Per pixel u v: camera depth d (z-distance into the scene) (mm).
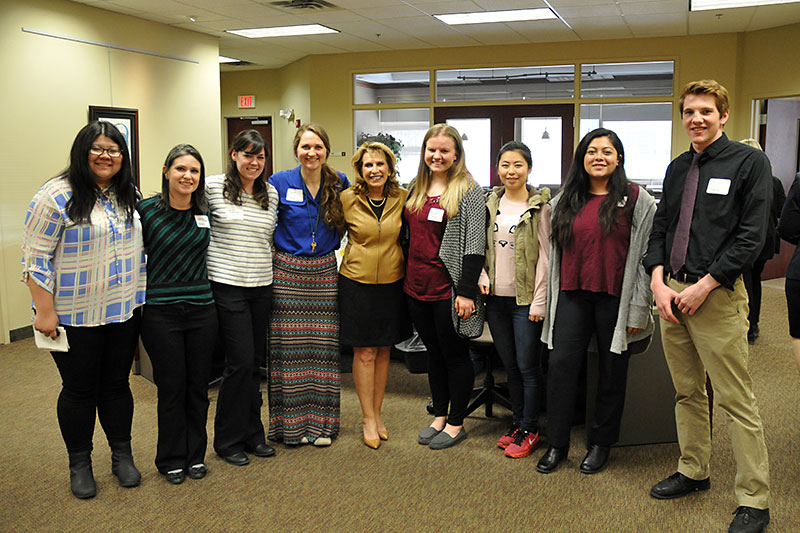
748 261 2211
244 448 3102
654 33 8023
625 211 2691
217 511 2539
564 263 2789
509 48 8852
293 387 3127
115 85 6750
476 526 2422
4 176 5535
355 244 3064
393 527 2418
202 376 2816
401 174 9609
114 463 2807
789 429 3326
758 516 2320
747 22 7363
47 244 2439
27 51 5750
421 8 6797
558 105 8812
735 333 2311
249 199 2889
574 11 6898
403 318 3152
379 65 9461
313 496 2662
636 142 8586
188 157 2590
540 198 2949
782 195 5121
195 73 7957
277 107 11242
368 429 3191
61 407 2621
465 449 3148
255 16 7102
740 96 8047
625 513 2510
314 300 3107
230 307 2883
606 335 2762
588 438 2990
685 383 2555
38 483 2793
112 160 2486
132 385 4152
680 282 2412
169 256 2676
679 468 2672
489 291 3016
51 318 2467
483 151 9227
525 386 3064
